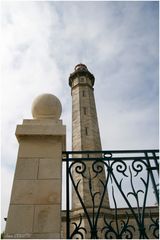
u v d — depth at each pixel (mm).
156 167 2684
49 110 2760
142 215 2365
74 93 24562
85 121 20422
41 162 2289
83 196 14008
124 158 2725
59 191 2111
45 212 1979
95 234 2191
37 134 2441
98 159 2709
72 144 19625
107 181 2535
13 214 1949
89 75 26672
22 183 2137
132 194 2471
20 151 2352
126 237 2238
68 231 2238
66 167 2607
